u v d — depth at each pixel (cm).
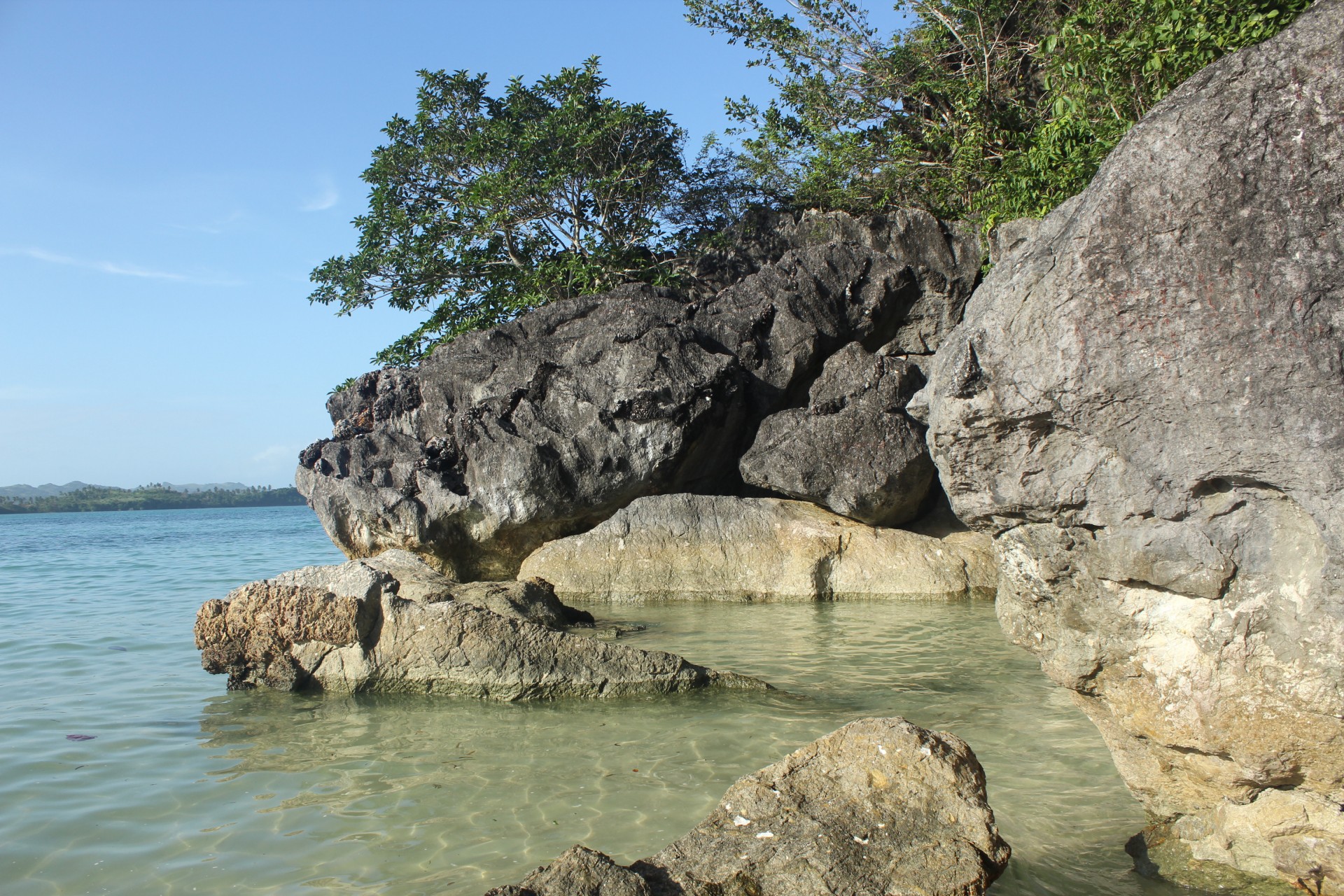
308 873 486
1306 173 336
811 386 1708
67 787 614
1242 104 347
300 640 857
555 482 1717
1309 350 335
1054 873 470
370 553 1844
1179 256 357
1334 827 384
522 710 790
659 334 1745
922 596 1438
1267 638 367
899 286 1900
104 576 2067
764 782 475
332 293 2383
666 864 432
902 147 2052
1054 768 617
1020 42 1975
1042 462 416
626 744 688
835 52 2208
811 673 909
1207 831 445
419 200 2439
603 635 1112
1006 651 998
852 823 439
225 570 2220
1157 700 410
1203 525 377
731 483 1864
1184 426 367
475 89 2388
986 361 416
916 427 1573
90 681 910
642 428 1717
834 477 1564
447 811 564
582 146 2230
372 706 812
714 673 847
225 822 554
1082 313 379
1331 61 334
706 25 2236
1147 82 1320
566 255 2352
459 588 1103
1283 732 367
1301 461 341
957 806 442
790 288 1884
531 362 1817
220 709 805
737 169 2425
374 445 1909
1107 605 421
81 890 471
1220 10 1220
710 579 1506
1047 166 1463
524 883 407
